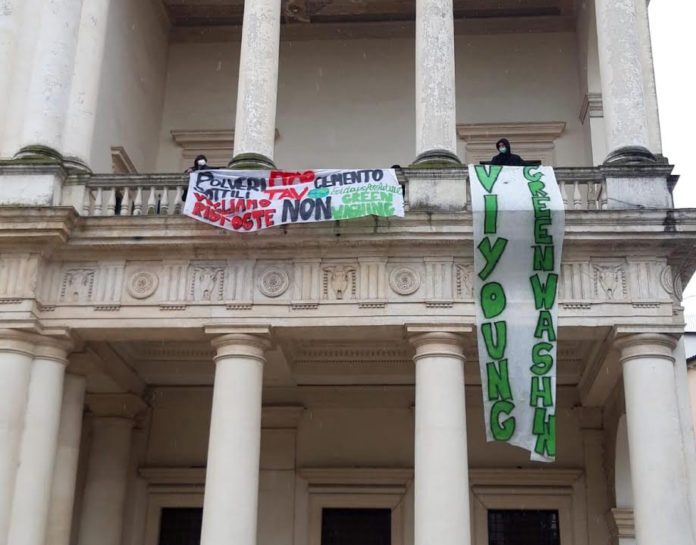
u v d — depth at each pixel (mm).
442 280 20141
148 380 26297
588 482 25266
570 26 28766
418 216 20125
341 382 26234
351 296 20234
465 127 27547
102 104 23844
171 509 26156
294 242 20375
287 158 28031
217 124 28688
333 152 28062
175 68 29391
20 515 19422
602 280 20031
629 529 23266
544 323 19688
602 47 22281
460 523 18266
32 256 20672
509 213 19953
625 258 20156
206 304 20406
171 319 20391
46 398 20312
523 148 27578
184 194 21375
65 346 20781
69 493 21859
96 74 22828
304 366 25406
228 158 28281
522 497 25484
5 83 23078
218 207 20422
